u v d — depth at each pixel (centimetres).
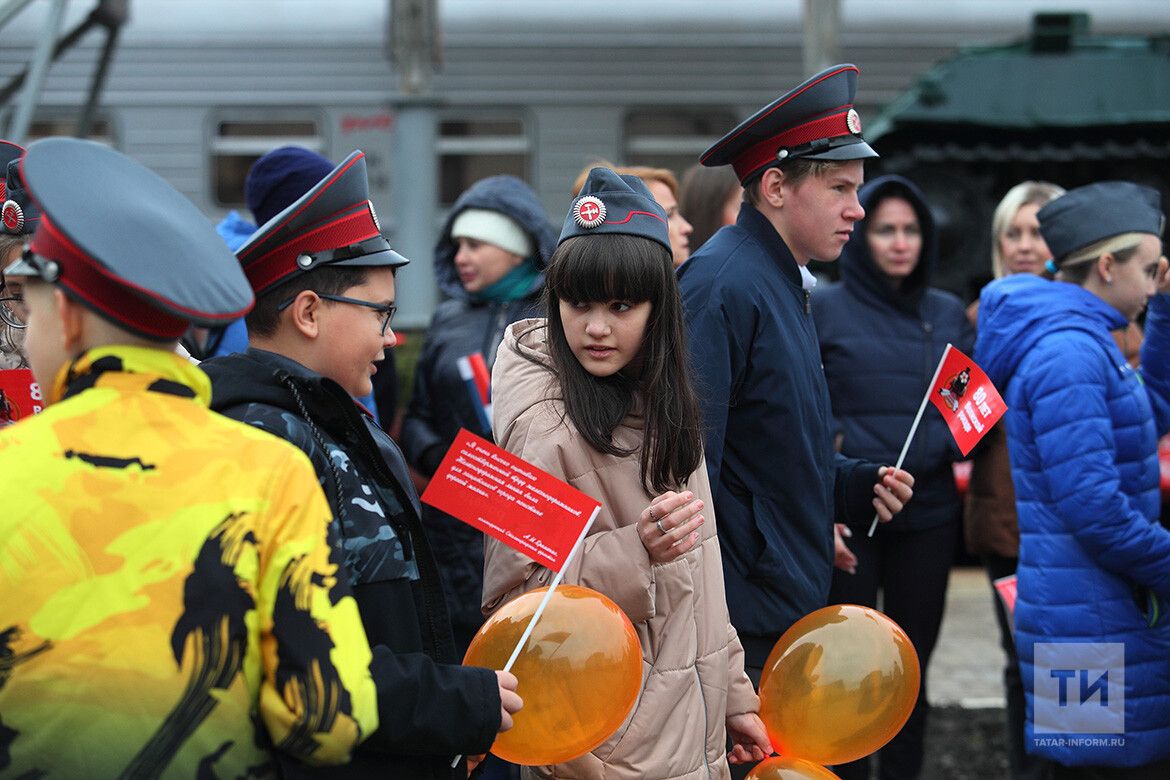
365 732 164
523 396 242
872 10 1145
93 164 163
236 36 1098
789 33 1130
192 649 156
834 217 295
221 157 1102
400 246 995
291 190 346
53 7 719
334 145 1102
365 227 205
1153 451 339
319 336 202
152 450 160
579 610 209
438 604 202
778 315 286
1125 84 978
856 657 237
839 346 434
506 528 215
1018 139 996
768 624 280
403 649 190
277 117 1102
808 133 291
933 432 422
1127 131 994
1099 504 319
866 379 429
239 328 333
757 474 284
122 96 1088
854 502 315
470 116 1112
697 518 227
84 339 165
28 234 238
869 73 1141
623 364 239
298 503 164
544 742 207
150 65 1091
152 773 154
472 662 210
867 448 425
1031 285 348
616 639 208
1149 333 370
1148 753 331
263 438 167
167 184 171
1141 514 325
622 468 236
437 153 1108
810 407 287
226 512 159
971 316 579
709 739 237
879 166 985
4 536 154
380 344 206
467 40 1110
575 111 1116
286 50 1098
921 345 435
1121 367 334
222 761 157
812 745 239
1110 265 340
